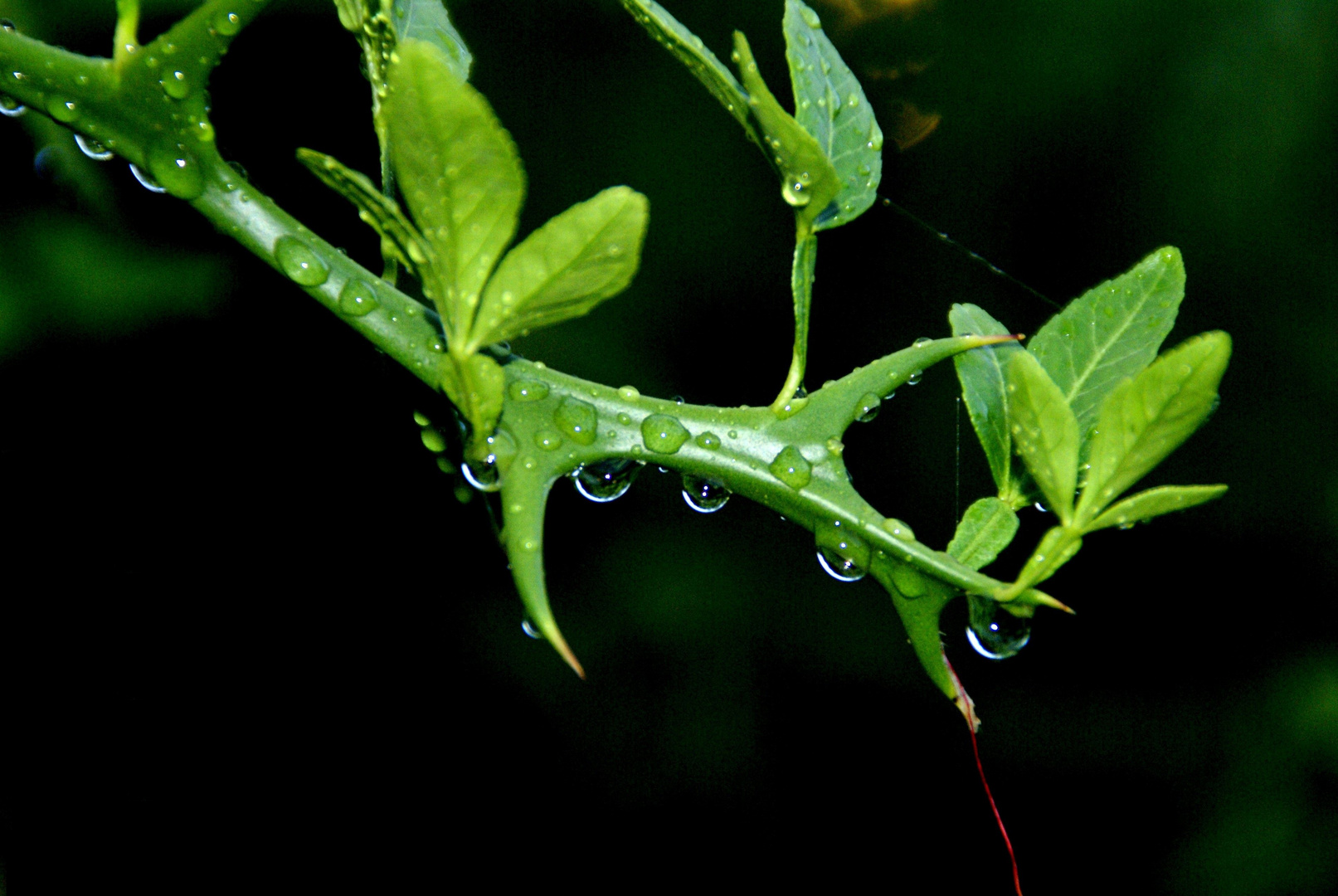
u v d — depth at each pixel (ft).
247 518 2.48
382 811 2.78
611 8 3.06
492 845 2.90
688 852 3.03
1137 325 1.18
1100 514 1.14
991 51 3.00
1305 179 3.01
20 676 1.91
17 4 1.79
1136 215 3.08
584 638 3.06
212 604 2.40
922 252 3.09
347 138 2.50
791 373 1.16
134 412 2.19
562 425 1.15
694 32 3.02
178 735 2.26
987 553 1.17
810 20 1.18
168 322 2.21
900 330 3.07
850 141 1.18
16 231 2.05
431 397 1.18
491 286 1.10
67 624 2.00
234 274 2.23
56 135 1.92
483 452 1.14
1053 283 3.08
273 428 2.43
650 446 1.15
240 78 2.46
